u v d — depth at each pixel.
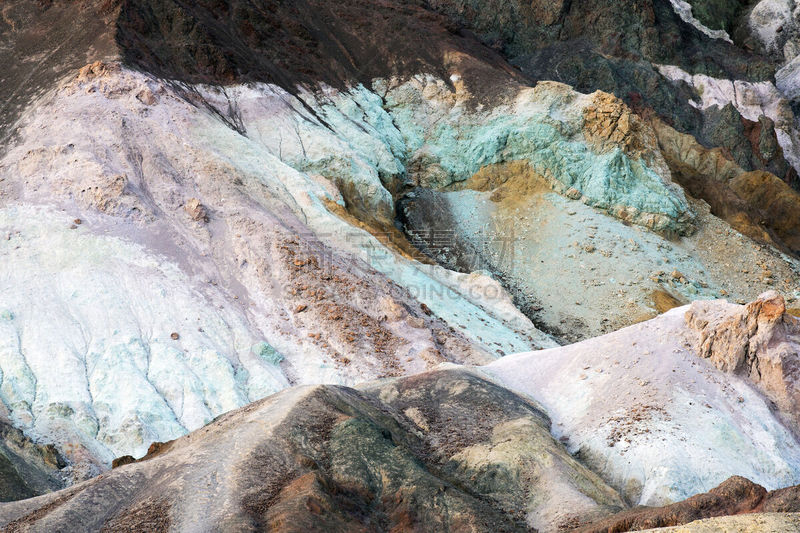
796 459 21.92
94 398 27.66
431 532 17.45
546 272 45.06
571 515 18.31
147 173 37.22
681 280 45.16
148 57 43.78
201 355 30.27
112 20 44.16
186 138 39.66
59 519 16.80
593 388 24.25
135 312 31.44
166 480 17.97
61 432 25.77
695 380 23.50
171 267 33.59
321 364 31.02
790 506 16.28
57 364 28.50
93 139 37.53
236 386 29.48
